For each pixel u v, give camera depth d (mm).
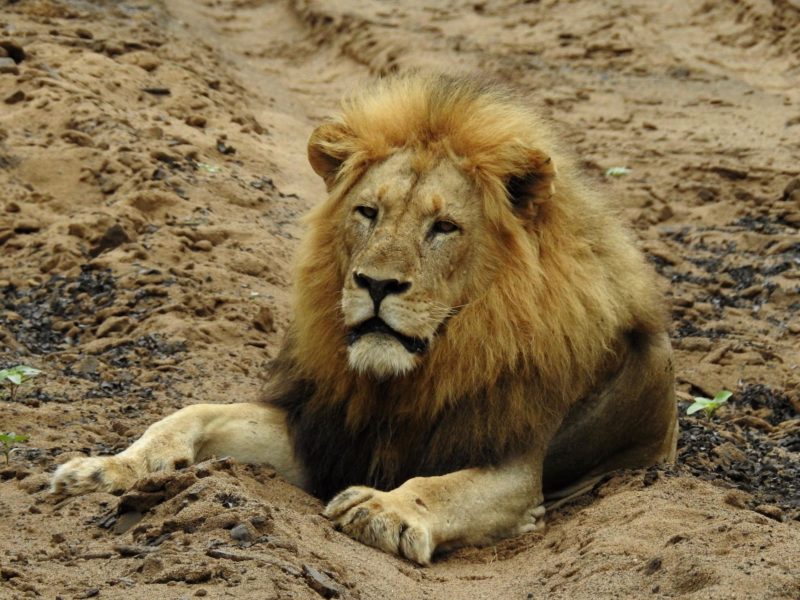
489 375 10078
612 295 10750
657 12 39969
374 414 10391
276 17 42844
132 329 15812
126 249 17938
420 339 9914
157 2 38312
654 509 9578
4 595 7383
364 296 9734
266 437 10758
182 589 7500
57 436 11742
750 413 15969
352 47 38281
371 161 10430
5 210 19234
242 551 8070
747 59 36281
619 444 11398
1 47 24688
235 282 17578
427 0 42656
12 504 9766
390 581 8492
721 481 11836
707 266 22031
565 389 10453
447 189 10133
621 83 34625
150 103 25312
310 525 9117
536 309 10156
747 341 18250
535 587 8539
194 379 14336
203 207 20047
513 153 10266
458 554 9750
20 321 16156
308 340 10516
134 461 9969
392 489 10500
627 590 7945
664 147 28859
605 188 11898
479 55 36688
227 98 27859
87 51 27125
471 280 10109
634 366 11195
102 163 20578
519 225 10266
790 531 8820
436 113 10398
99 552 8328
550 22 39719
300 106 32625
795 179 25047
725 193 25656
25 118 22219
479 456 10203
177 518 8586
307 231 10727
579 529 9641
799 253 22250
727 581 7582
